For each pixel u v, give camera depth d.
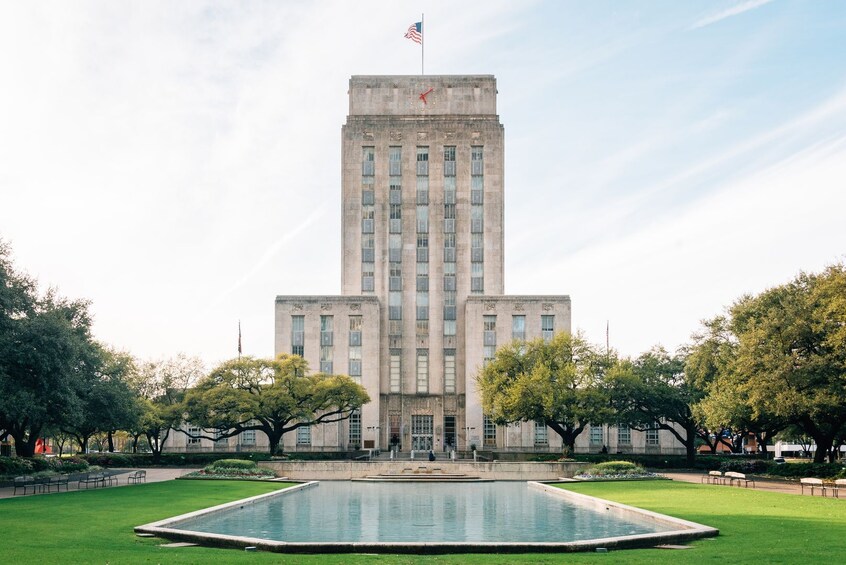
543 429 122.12
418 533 33.44
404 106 135.88
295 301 125.81
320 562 25.11
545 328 124.88
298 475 81.44
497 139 135.12
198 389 100.75
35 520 35.25
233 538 29.06
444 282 131.50
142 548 28.06
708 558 25.52
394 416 127.44
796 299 67.25
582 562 25.06
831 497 48.97
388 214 133.00
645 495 51.41
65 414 66.06
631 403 98.19
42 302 70.50
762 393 62.06
